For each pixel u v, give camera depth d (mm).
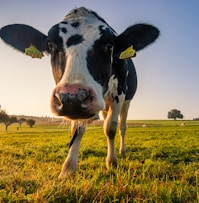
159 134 3961
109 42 839
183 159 1318
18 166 1023
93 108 671
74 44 800
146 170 911
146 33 923
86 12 906
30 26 960
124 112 1482
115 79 1019
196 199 583
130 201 579
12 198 560
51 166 1015
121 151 1502
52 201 558
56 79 833
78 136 943
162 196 602
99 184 674
